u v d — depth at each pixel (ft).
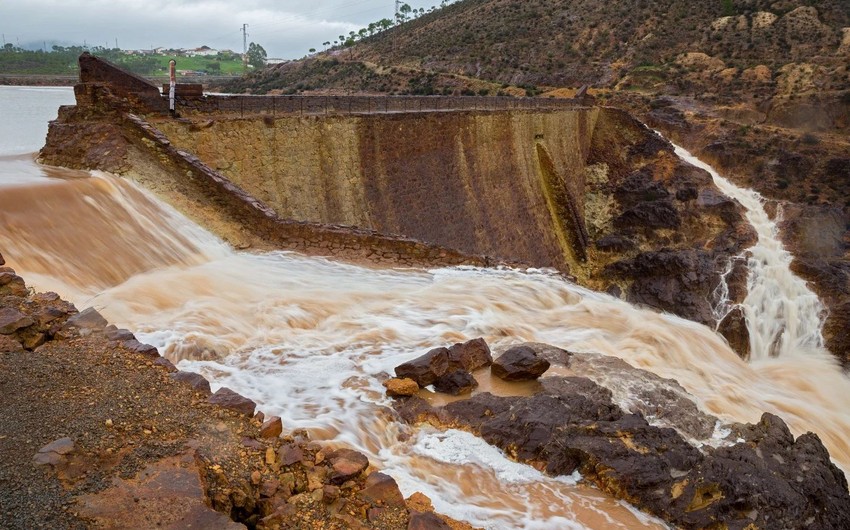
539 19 301.43
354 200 88.63
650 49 250.37
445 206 104.83
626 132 164.86
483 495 28.60
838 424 55.36
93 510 19.24
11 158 71.51
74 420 24.06
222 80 398.42
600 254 143.02
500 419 33.42
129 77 68.33
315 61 357.82
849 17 233.96
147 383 27.84
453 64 282.77
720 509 28.40
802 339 111.04
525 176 131.85
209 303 46.50
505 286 59.00
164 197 62.18
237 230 63.57
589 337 51.88
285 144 79.20
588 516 27.86
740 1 264.72
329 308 48.96
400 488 27.71
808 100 183.01
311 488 23.13
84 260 48.44
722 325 115.96
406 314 49.44
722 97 198.90
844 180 154.92
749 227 138.00
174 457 22.62
